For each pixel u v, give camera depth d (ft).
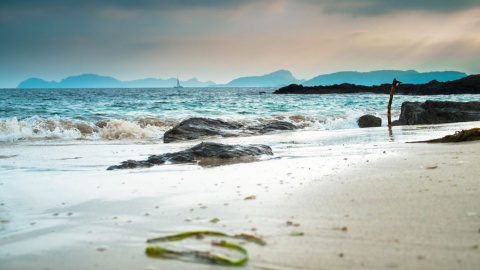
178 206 16.80
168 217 15.19
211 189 19.85
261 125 61.87
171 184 21.81
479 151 26.66
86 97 224.74
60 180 24.64
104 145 45.14
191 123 58.49
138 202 18.03
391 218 13.23
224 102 156.15
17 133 52.37
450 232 11.67
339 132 53.83
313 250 11.03
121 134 55.06
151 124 70.28
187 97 224.33
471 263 9.70
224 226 13.58
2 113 94.17
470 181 17.31
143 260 10.99
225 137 52.65
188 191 19.74
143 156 36.14
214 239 12.22
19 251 12.20
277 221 13.74
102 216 15.98
